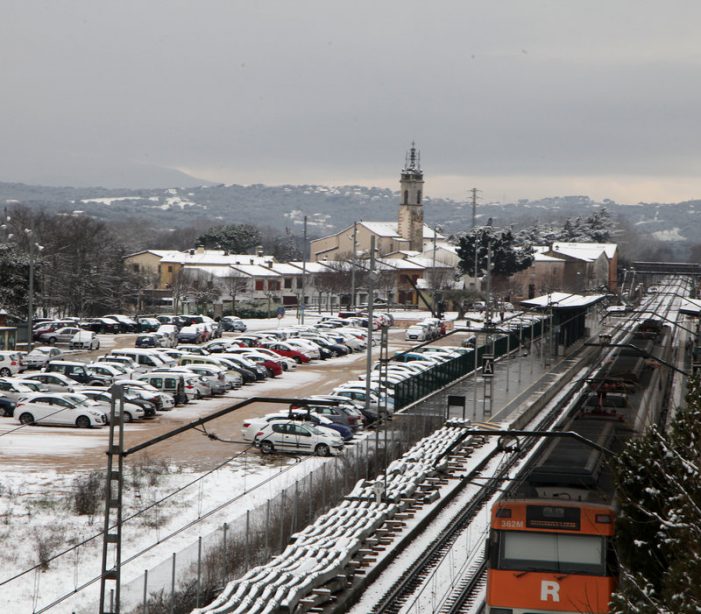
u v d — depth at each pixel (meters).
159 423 74.25
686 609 23.08
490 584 29.55
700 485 25.53
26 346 117.69
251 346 121.19
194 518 48.84
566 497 32.22
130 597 35.22
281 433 64.38
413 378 85.00
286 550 40.94
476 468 63.16
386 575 41.59
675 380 99.62
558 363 121.06
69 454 61.78
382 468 58.81
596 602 28.92
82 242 161.50
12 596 37.84
